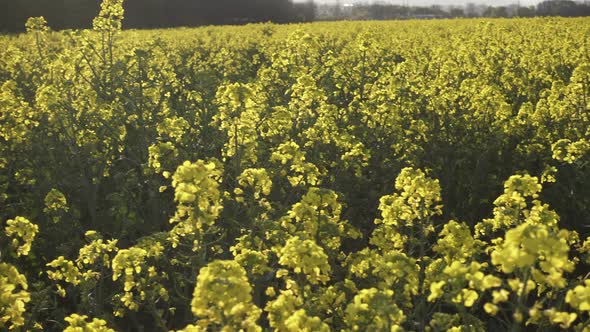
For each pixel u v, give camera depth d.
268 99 9.75
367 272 4.68
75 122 8.24
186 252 5.83
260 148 6.89
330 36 22.97
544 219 4.57
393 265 3.97
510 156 8.28
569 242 5.12
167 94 9.15
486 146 7.96
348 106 9.61
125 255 4.64
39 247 6.53
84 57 9.66
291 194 6.29
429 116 9.00
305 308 3.88
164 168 6.76
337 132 7.52
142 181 7.69
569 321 2.96
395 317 3.26
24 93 11.81
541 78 11.62
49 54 11.59
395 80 9.41
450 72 11.14
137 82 9.11
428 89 9.91
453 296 3.19
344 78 10.62
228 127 6.37
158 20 62.31
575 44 15.66
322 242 4.89
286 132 7.77
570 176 7.29
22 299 3.85
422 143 8.34
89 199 7.09
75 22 50.75
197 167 3.89
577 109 8.77
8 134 8.15
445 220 7.10
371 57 13.63
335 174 7.16
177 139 7.56
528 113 8.80
